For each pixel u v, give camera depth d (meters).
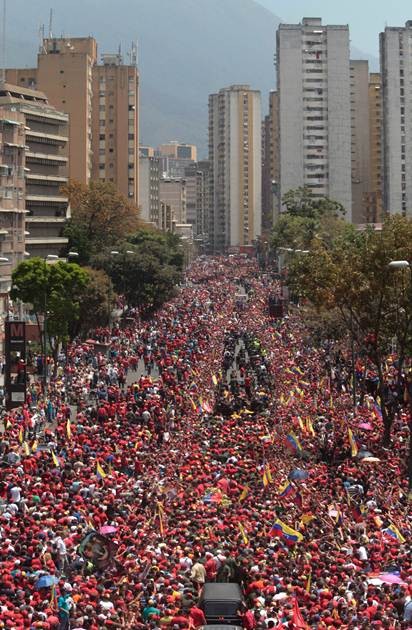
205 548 50.03
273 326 174.75
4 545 50.03
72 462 71.88
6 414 95.44
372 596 43.53
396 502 64.00
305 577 45.53
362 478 69.38
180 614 41.41
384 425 86.56
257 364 130.75
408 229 90.69
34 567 47.34
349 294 92.50
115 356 144.25
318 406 99.75
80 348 147.38
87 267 193.50
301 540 52.59
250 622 40.22
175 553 50.19
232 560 47.69
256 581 45.19
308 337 149.00
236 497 64.12
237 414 96.56
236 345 162.38
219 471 70.25
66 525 55.16
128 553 50.66
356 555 50.56
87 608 41.44
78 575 47.19
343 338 136.75
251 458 76.31
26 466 70.19
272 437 82.25
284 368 123.00
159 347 151.75
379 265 90.56
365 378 106.81
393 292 91.75
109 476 68.44
